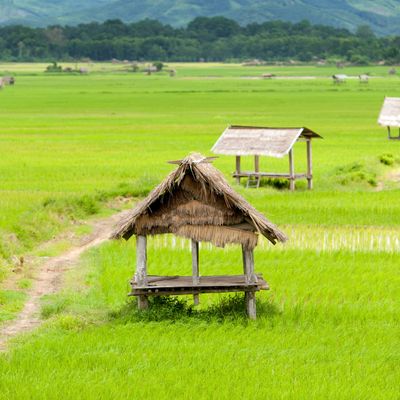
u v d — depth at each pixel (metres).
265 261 60.66
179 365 38.59
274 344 41.72
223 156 139.12
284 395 34.94
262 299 50.41
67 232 74.56
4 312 48.22
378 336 43.25
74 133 175.00
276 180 106.88
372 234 70.25
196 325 44.59
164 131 178.50
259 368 38.31
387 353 40.62
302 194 95.31
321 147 150.62
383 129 184.75
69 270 60.03
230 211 46.91
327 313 47.31
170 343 41.75
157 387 35.75
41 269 60.38
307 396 34.94
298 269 57.75
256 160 105.88
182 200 47.19
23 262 61.41
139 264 47.31
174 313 46.78
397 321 46.50
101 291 53.41
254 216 46.03
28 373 37.62
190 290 46.78
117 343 41.62
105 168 118.50
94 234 74.94
